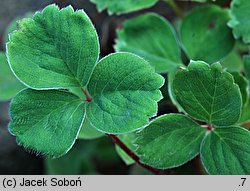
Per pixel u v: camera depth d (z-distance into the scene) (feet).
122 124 0.68
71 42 0.70
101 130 0.68
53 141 0.70
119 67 0.70
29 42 0.70
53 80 0.71
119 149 0.90
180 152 0.76
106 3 1.02
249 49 1.16
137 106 0.68
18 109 0.70
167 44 1.02
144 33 1.03
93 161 1.26
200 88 0.72
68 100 0.72
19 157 1.31
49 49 0.70
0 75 1.09
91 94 0.71
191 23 1.01
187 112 0.75
